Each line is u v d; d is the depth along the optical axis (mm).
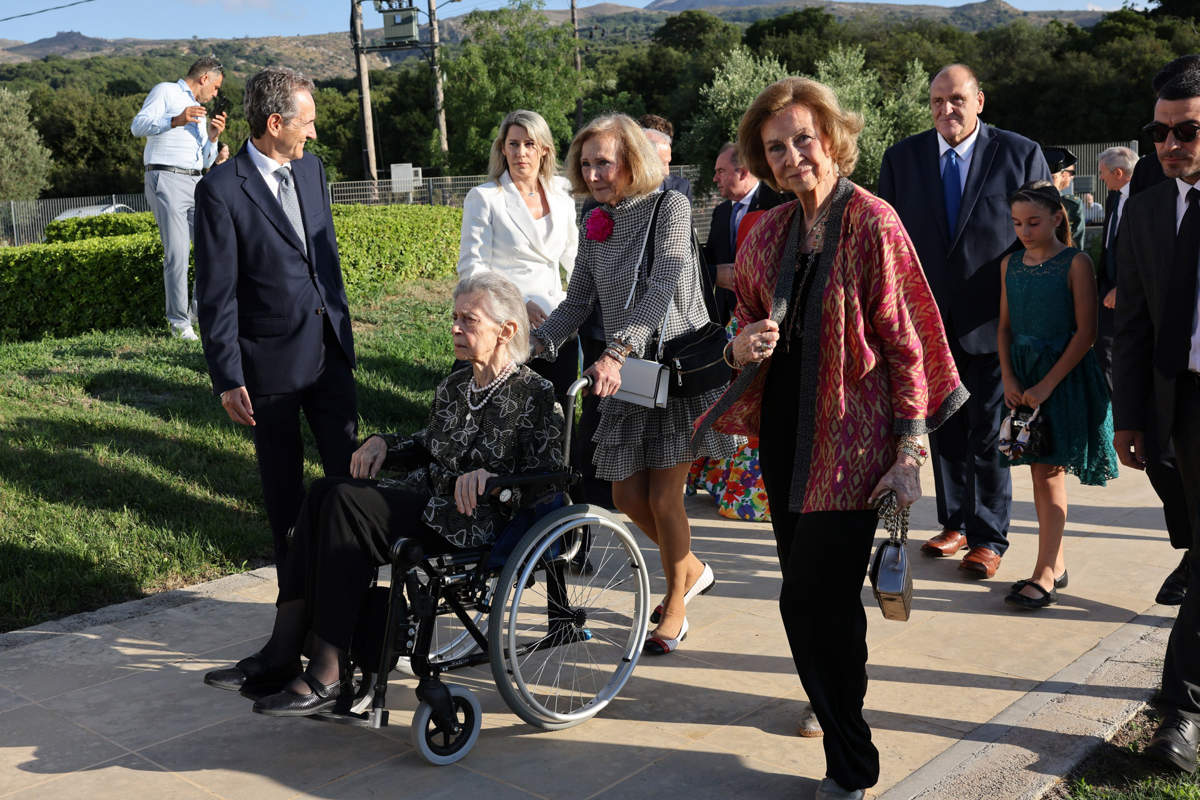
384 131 53688
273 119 3961
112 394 7445
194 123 9539
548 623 3689
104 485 5527
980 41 52781
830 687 2773
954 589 4539
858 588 2738
